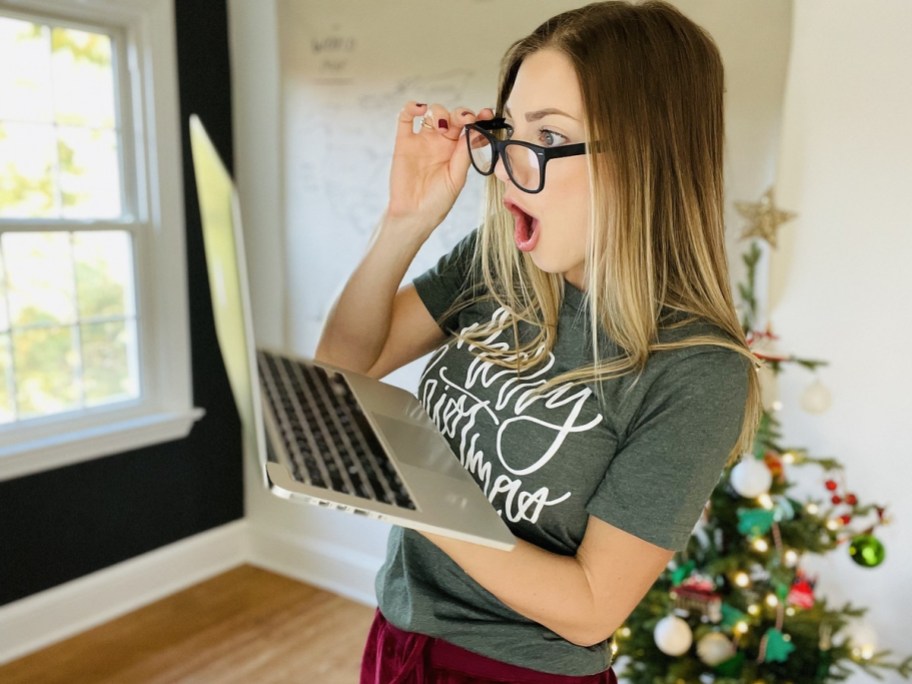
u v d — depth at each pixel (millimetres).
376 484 686
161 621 2582
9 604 2352
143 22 2510
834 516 1904
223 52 2783
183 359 2740
